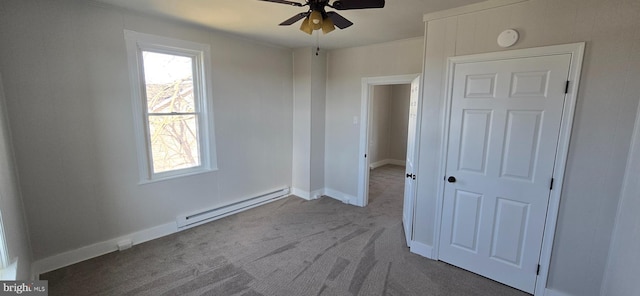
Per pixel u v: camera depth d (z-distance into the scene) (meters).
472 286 2.43
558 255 2.21
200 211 3.59
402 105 7.48
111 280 2.42
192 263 2.71
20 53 2.24
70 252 2.63
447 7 2.45
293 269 2.63
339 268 2.67
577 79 1.98
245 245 3.07
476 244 2.59
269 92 4.22
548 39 2.07
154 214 3.18
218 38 3.52
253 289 2.34
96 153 2.70
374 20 2.85
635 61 1.81
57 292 2.25
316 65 4.35
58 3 2.37
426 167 2.82
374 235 3.37
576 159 2.06
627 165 1.87
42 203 2.44
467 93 2.47
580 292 2.15
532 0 2.10
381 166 7.51
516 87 2.23
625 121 1.87
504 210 2.40
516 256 2.39
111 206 2.85
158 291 2.29
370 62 4.02
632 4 1.78
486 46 2.34
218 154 3.71
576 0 1.94
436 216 2.79
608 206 1.98
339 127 4.51
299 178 4.71
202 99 3.51
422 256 2.92
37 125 2.36
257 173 4.24
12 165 2.15
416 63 3.58
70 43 2.46
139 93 2.92
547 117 2.13
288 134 4.62
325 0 1.93
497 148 2.38
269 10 2.67
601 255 2.04
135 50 2.84
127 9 2.71
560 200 2.15
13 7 2.18
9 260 1.76
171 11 2.73
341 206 4.34
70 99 2.51
